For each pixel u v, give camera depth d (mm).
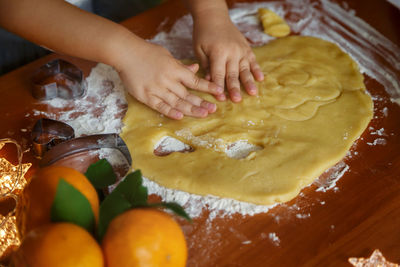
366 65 1129
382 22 1259
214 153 886
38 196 620
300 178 831
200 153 887
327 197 820
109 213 614
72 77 1011
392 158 894
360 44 1197
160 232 575
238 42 1096
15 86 1049
